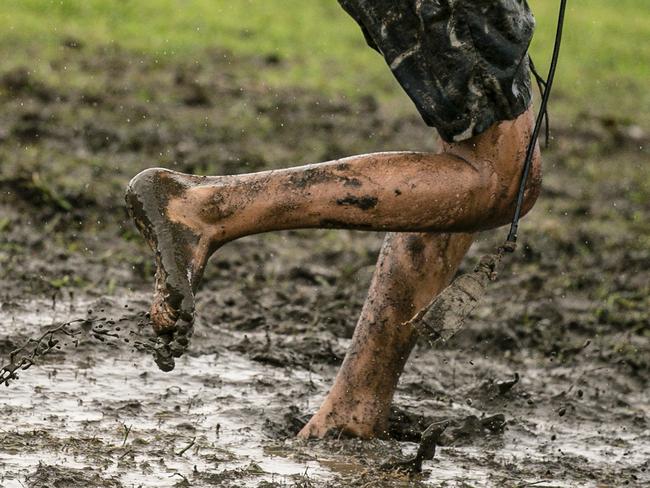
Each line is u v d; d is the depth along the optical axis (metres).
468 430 10.52
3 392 10.49
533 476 9.48
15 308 13.06
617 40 38.12
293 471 8.96
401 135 25.44
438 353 13.54
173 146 22.23
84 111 23.75
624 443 10.84
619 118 29.47
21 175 18.08
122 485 8.28
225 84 27.80
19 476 8.31
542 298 16.06
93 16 32.03
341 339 13.60
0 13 30.52
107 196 18.36
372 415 9.82
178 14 33.62
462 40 8.32
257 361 12.42
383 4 8.43
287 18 35.56
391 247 9.58
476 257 17.52
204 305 14.25
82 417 10.02
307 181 8.24
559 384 12.75
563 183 23.38
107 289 14.37
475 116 8.38
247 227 8.30
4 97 24.02
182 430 9.88
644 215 21.56
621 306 16.08
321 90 28.64
